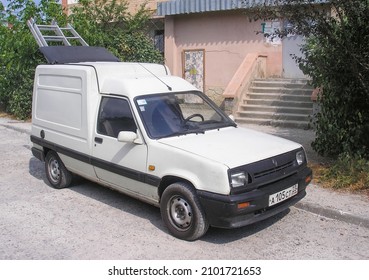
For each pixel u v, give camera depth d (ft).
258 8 23.68
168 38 53.42
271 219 19.20
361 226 18.40
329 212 19.35
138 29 53.98
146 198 18.60
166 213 17.42
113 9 51.65
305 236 17.51
